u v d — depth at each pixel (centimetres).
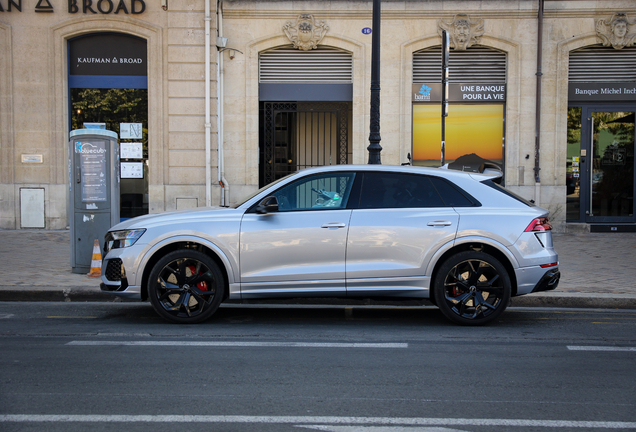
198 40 1346
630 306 730
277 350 520
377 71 929
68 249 1091
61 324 617
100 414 366
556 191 1388
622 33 1352
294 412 371
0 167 1355
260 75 1405
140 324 620
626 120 1395
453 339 566
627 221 1405
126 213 1396
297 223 607
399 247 605
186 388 416
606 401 396
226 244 604
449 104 1402
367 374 452
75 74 1381
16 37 1340
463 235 607
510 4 1358
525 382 436
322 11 1371
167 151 1367
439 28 1372
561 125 1382
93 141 855
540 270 610
